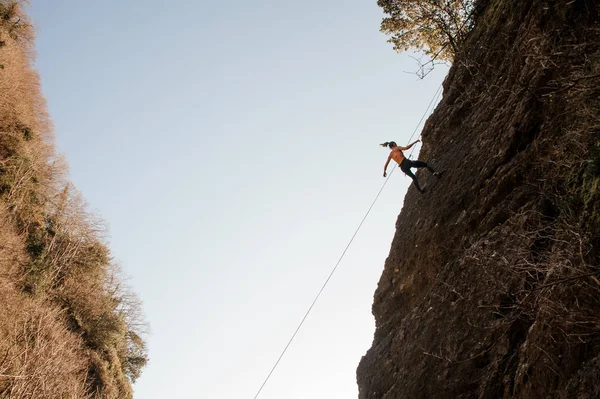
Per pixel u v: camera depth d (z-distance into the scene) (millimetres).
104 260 42219
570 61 5980
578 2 6254
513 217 6238
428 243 8781
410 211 10992
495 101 8859
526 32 7699
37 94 46031
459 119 11203
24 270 30797
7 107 36406
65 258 36594
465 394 5738
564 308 4098
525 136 7004
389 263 10633
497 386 5250
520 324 5418
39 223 36719
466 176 8555
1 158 34250
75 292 35938
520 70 7797
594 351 3902
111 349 37562
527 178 6531
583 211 4602
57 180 41375
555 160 5805
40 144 41125
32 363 20734
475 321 6160
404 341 8078
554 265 4352
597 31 5602
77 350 30547
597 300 3990
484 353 5711
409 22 19844
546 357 4352
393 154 10383
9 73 38438
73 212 41344
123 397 35719
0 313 22562
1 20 44438
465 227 7668
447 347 6473
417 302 8758
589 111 4902
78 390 24469
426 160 11984
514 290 5652
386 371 8219
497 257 6055
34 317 24500
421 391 6543
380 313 10344
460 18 16922
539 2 7621
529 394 4480
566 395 3846
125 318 44531
